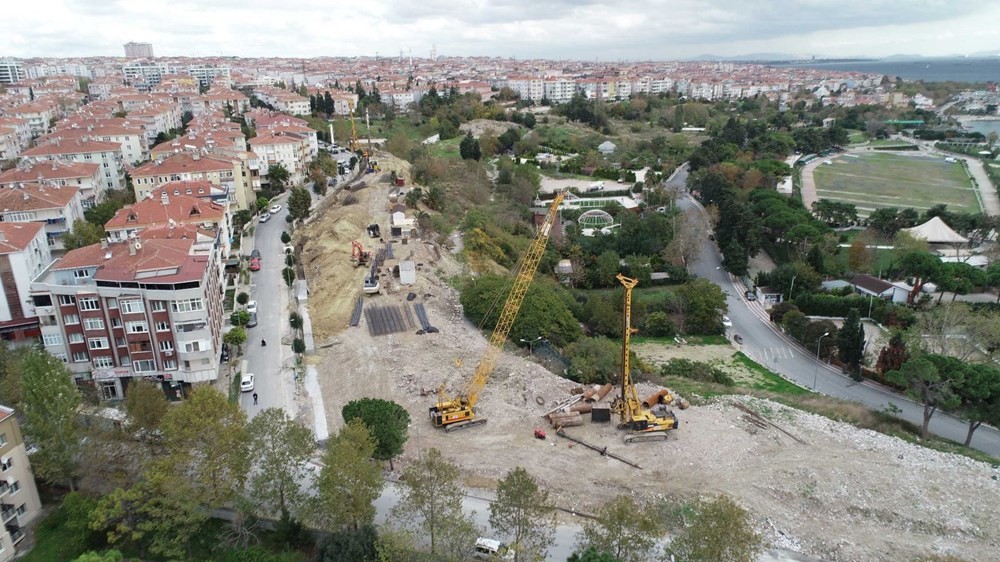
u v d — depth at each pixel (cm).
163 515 6581
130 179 19600
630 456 8725
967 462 9000
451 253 16375
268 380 10400
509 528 6575
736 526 5956
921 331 12812
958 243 18888
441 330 12162
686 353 13488
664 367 12244
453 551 6412
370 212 17988
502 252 17138
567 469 8394
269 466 6938
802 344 13900
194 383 9869
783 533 7456
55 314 9400
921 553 7262
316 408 9719
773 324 14988
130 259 9825
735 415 9906
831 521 7725
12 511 7062
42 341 10244
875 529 7638
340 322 12238
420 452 8631
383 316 12462
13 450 7106
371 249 15350
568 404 9850
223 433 6869
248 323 12119
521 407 9894
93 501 6919
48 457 7306
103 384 9669
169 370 9775
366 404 8262
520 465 8431
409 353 11219
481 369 10462
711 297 14550
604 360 11325
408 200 19000
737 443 9100
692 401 10400
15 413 7319
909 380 10206
